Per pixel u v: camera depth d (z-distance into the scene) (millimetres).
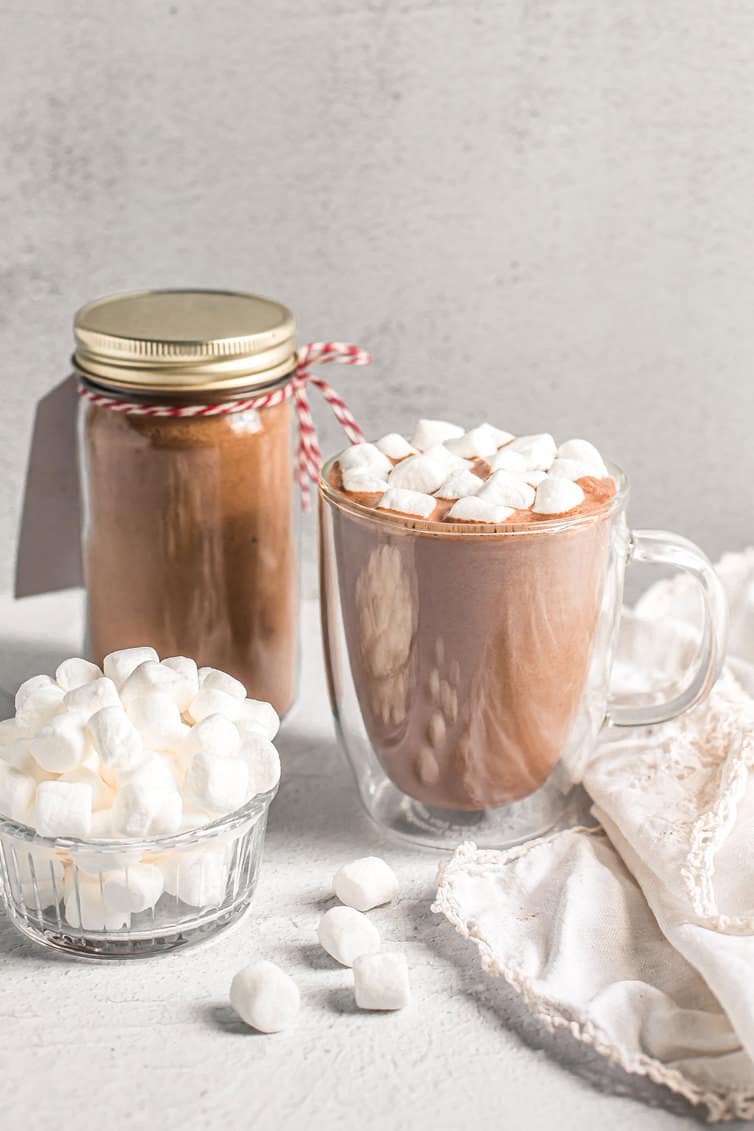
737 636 608
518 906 477
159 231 720
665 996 437
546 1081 425
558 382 754
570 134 708
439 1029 441
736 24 693
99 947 464
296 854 515
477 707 490
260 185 713
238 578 555
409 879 502
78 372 547
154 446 534
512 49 693
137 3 681
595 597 491
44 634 639
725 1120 413
